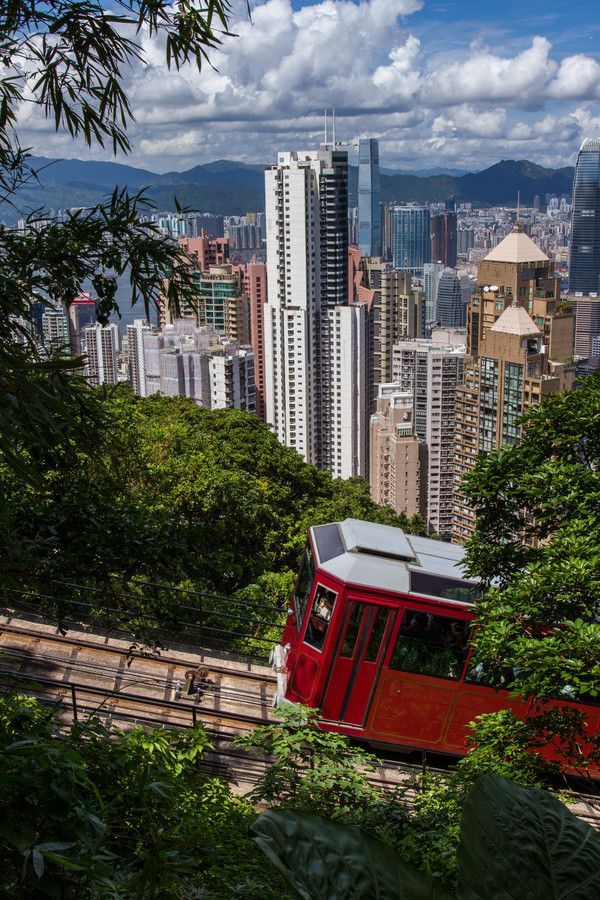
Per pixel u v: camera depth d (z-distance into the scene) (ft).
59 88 24.73
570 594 37.09
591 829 6.24
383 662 51.39
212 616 70.13
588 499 40.47
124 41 24.06
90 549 32.65
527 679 36.11
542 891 5.90
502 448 44.39
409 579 51.88
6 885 14.03
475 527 44.14
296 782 36.52
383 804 35.29
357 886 5.70
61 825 15.46
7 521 18.93
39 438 21.07
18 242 25.68
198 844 22.50
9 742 19.15
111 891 15.46
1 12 22.50
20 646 55.21
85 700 50.60
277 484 136.15
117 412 66.33
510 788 6.43
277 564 115.44
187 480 92.99
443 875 28.68
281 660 56.65
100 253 26.66
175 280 28.35
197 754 36.42
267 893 22.04
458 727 52.21
